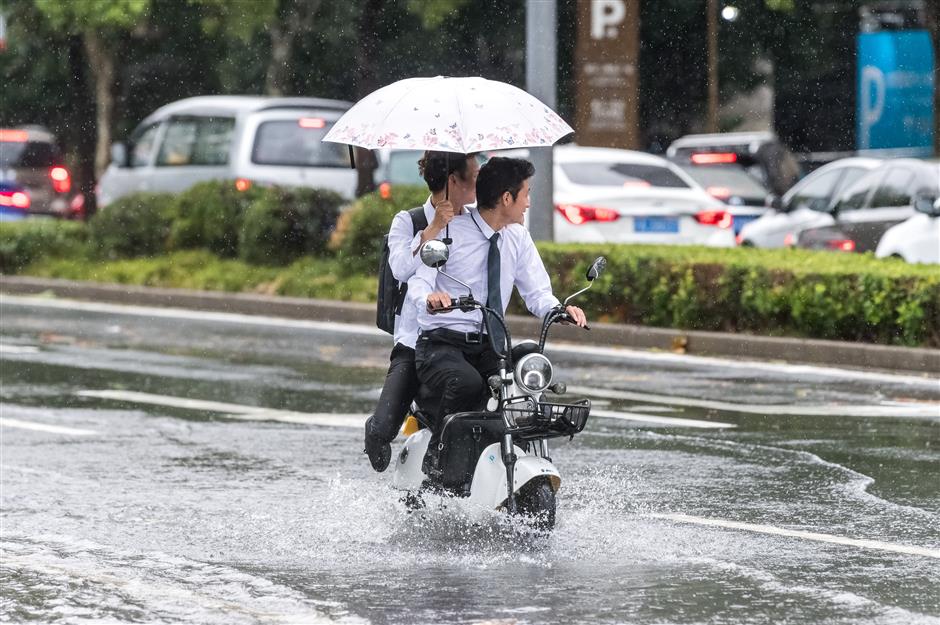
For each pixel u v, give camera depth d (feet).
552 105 157.07
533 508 61.52
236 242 183.93
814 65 330.95
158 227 188.14
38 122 363.56
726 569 59.06
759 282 129.70
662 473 79.05
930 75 238.27
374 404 102.12
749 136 272.31
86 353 128.47
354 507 70.03
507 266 62.39
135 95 327.67
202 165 198.29
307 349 132.57
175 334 143.23
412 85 61.57
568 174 165.99
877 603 54.34
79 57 308.40
